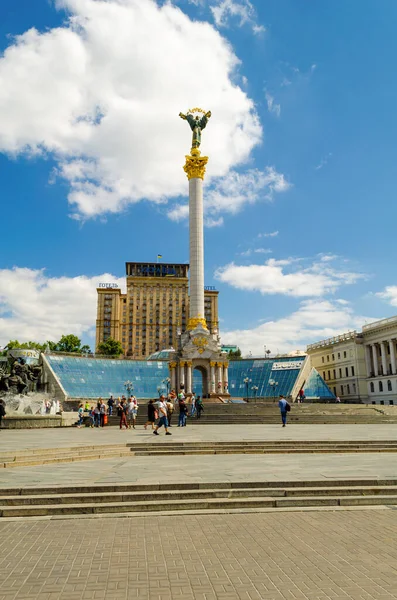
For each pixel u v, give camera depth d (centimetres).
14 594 839
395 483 1625
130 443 2630
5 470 1900
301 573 930
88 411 5722
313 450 2573
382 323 11206
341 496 1538
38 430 4425
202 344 7944
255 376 10600
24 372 7344
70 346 14150
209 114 8519
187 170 8200
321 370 13512
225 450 2559
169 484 1550
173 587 867
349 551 1055
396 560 998
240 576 916
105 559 1014
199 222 8106
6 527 1266
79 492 1513
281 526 1257
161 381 9994
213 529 1233
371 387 11525
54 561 1005
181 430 3972
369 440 2744
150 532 1209
